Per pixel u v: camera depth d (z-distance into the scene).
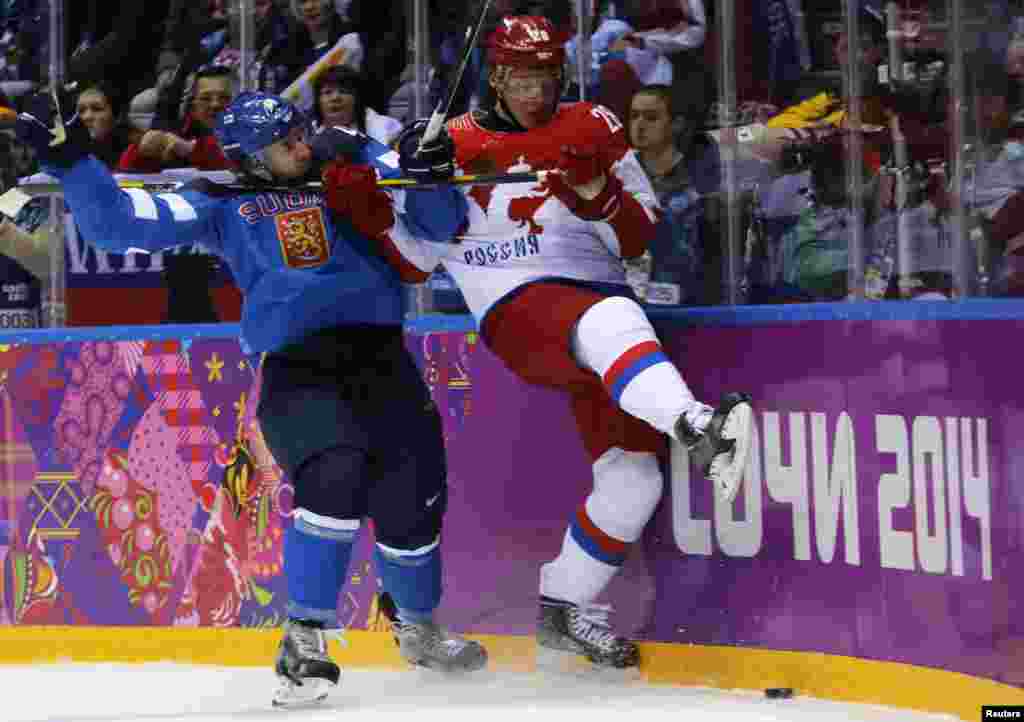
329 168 14.28
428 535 15.57
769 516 14.77
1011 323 12.62
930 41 17.33
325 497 14.36
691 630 15.31
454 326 16.75
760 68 18.08
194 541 17.72
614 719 13.55
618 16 18.72
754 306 14.88
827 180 17.67
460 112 19.36
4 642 18.38
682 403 13.81
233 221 14.72
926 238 17.34
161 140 19.92
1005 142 16.34
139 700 15.69
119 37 20.33
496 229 15.20
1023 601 12.48
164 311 19.61
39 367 18.34
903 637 13.62
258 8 19.52
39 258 19.39
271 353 15.01
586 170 14.05
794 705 14.05
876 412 13.87
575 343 14.61
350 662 17.08
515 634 16.45
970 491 12.99
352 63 19.30
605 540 15.12
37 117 13.48
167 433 17.83
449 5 19.48
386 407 15.10
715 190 17.84
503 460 16.50
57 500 18.27
